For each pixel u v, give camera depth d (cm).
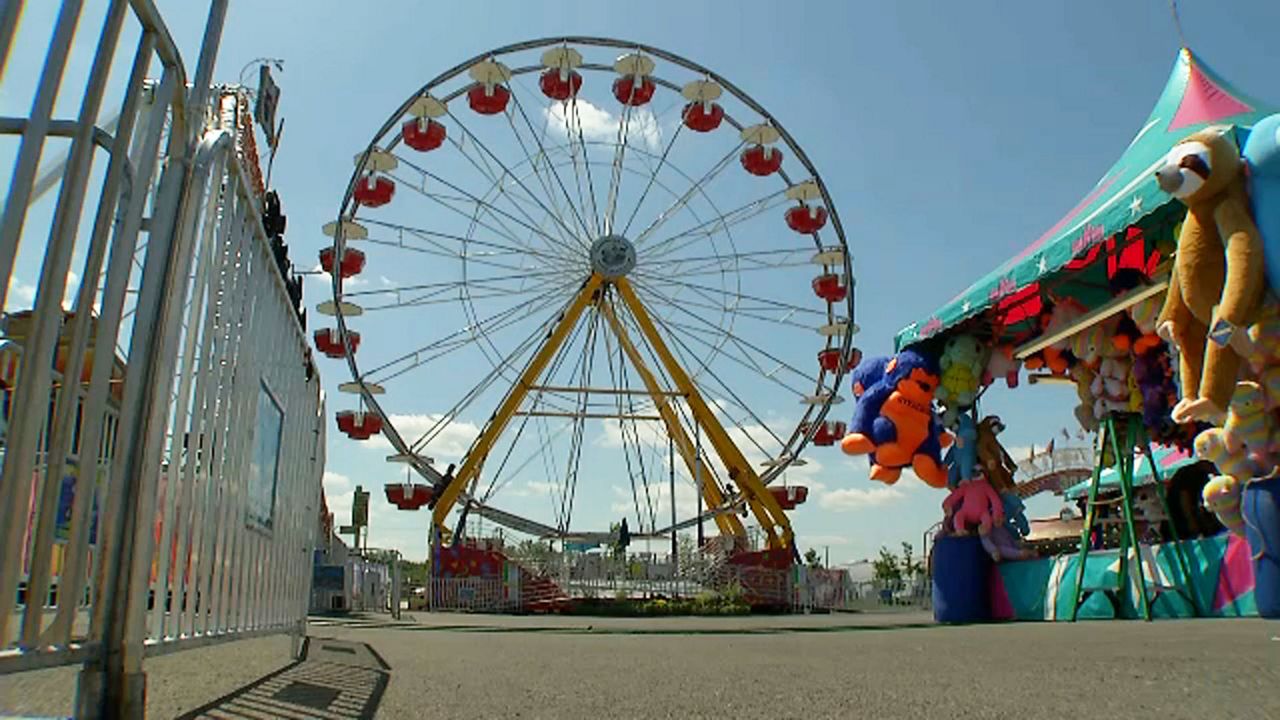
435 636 1268
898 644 941
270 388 691
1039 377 2006
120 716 348
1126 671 580
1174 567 1555
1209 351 1185
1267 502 1235
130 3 330
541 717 413
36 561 306
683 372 3769
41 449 380
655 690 515
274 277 690
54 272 302
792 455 3966
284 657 788
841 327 3878
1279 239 1099
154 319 368
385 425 3594
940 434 1923
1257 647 749
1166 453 2300
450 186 3441
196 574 491
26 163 285
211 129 456
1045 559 1784
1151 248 1630
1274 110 1397
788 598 3725
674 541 4003
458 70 3397
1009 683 529
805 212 3681
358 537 4172
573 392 3669
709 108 3538
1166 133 1534
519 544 3884
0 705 412
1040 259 1485
